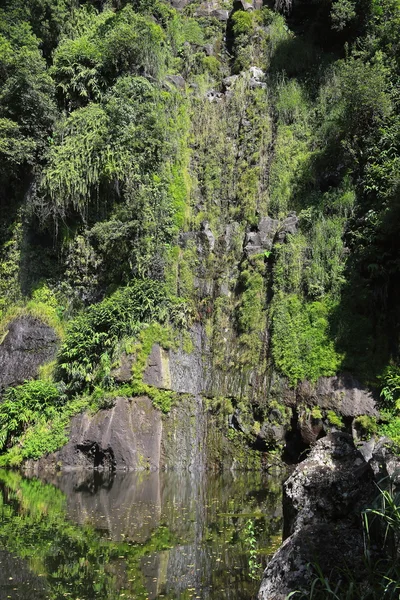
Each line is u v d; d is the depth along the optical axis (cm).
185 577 505
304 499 453
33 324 1448
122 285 1433
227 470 1151
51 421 1240
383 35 1582
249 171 1559
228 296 1383
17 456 1189
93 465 1169
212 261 1441
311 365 1156
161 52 1808
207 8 2081
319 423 1098
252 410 1195
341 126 1413
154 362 1241
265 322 1277
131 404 1202
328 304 1212
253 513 756
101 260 1473
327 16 1770
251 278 1341
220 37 2006
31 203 1574
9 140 1537
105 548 593
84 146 1520
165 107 1680
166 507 796
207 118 1733
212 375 1284
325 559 381
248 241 1418
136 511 770
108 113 1551
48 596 464
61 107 1686
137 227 1435
